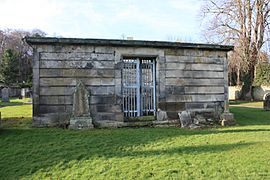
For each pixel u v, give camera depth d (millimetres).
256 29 34094
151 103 13484
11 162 7594
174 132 11117
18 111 16984
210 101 14070
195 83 13883
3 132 10297
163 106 13273
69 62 12195
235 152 8211
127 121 12805
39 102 11797
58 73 12055
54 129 11156
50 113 11852
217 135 10625
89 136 10000
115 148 8609
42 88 11875
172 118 13352
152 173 6695
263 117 16984
